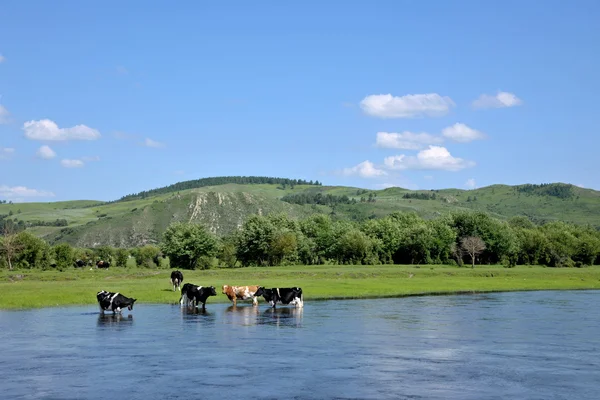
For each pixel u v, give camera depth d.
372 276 91.44
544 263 138.00
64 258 112.81
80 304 48.81
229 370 23.62
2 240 111.94
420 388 21.03
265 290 48.84
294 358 26.11
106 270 102.88
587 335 33.91
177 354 26.83
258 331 34.12
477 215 150.38
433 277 92.44
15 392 20.22
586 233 166.25
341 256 144.88
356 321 39.50
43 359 25.59
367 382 21.83
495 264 144.50
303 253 146.50
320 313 44.53
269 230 136.38
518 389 21.02
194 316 41.47
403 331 34.84
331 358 26.20
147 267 127.81
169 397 19.62
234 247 139.38
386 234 151.00
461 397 19.89
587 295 66.75
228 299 55.53
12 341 30.14
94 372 23.17
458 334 33.91
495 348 29.25
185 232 128.38
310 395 19.95
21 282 71.38
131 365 24.45
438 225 148.38
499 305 53.00
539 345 30.25
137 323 37.25
